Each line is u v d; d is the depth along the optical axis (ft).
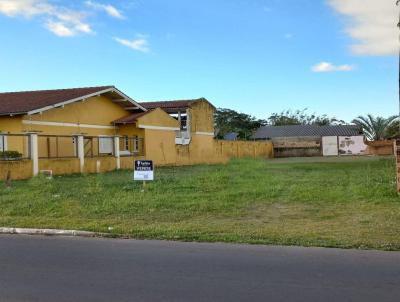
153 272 22.74
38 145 82.99
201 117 138.51
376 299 18.39
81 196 48.34
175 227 33.94
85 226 34.76
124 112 110.22
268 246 28.32
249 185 55.67
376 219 35.09
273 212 39.32
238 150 161.99
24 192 51.72
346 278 21.33
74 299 18.79
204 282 20.94
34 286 20.59
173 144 119.24
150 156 109.29
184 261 24.91
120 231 33.01
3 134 72.18
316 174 72.23
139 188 53.57
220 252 26.96
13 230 34.30
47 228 34.37
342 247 27.58
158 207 42.11
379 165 94.38
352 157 155.33
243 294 19.17
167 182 59.06
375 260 24.59
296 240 29.32
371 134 215.51
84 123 96.58
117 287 20.33
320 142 192.65
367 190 47.91
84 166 85.66
